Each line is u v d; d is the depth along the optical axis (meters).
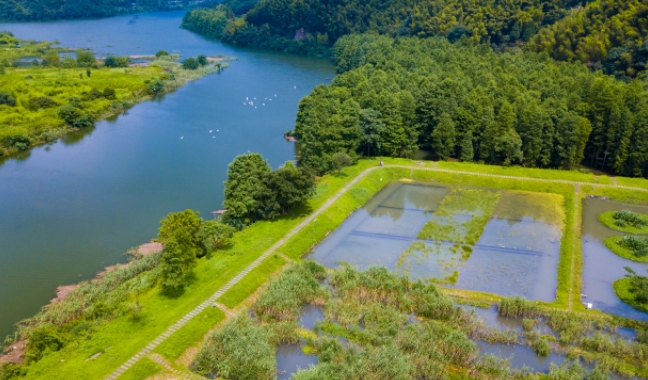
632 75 164.50
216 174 127.75
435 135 133.75
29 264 86.75
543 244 98.00
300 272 83.19
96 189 118.00
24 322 71.81
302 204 106.75
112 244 94.19
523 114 130.00
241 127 166.00
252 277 81.81
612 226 104.38
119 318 70.12
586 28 185.75
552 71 163.00
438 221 106.81
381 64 188.62
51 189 117.69
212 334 68.12
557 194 119.38
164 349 65.00
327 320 72.81
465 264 90.75
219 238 88.88
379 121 134.12
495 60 180.88
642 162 123.44
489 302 78.94
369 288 77.94
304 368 65.00
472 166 129.62
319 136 126.56
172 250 74.62
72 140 153.12
